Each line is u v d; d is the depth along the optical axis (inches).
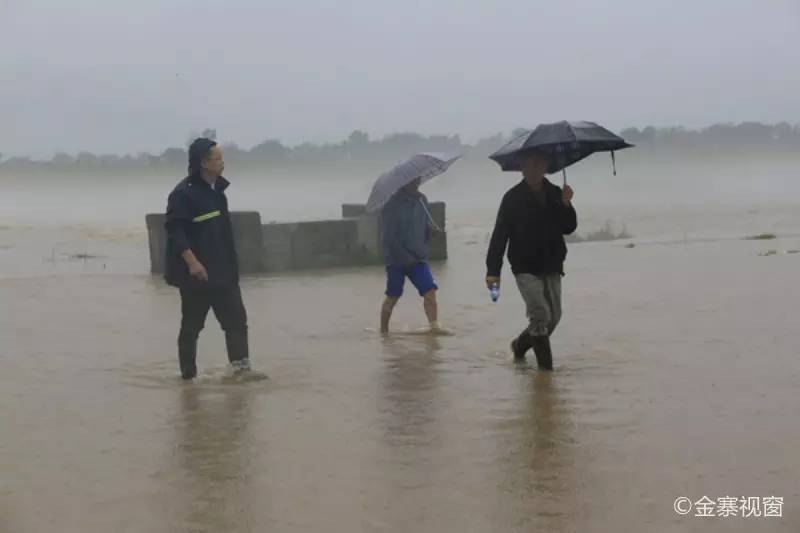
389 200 453.7
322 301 577.6
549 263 362.6
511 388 339.0
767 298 538.9
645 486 233.9
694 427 283.3
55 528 213.9
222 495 233.5
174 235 357.1
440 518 215.9
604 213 1793.8
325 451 268.4
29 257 968.9
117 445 278.2
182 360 367.2
